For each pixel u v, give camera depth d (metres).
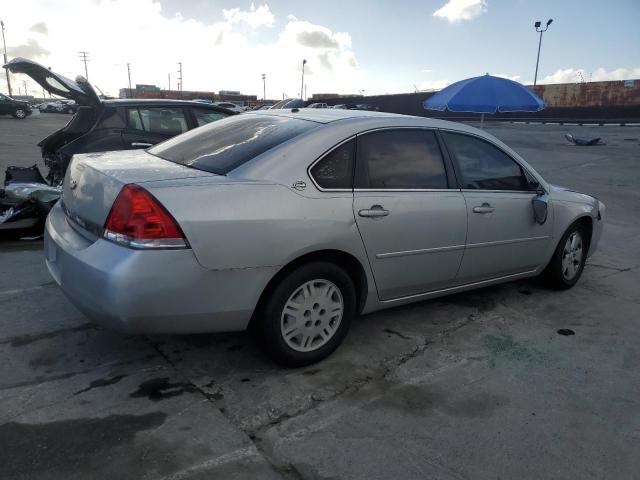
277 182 3.00
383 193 3.40
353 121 3.46
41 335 3.53
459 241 3.83
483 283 4.25
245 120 3.83
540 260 4.60
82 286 2.76
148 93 66.62
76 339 3.50
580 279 5.36
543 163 15.11
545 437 2.70
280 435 2.63
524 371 3.38
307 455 2.49
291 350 3.18
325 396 2.99
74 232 3.09
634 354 3.68
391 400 2.98
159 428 2.62
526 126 31.89
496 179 4.18
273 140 3.27
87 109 6.88
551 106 37.56
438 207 3.66
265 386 3.06
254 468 2.38
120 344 3.46
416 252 3.60
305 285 3.14
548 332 4.00
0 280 4.46
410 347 3.66
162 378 3.10
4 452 2.39
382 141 3.52
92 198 2.95
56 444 2.46
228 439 2.57
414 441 2.62
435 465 2.46
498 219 4.08
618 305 4.63
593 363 3.52
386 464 2.45
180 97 67.69
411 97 42.47
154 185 2.74
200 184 2.82
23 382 2.97
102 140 6.56
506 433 2.72
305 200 3.05
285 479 2.33
